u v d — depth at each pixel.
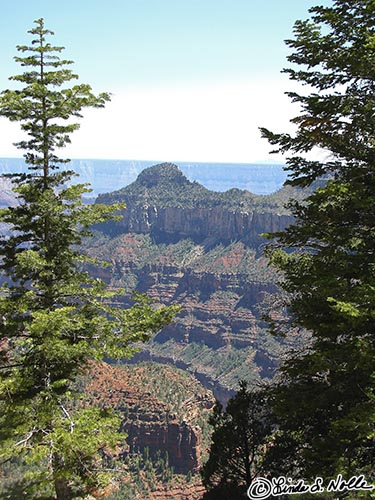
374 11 13.49
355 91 14.05
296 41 14.48
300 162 15.03
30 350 15.48
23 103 15.84
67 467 14.66
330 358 12.09
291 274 14.99
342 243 13.68
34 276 16.62
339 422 10.73
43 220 16.81
